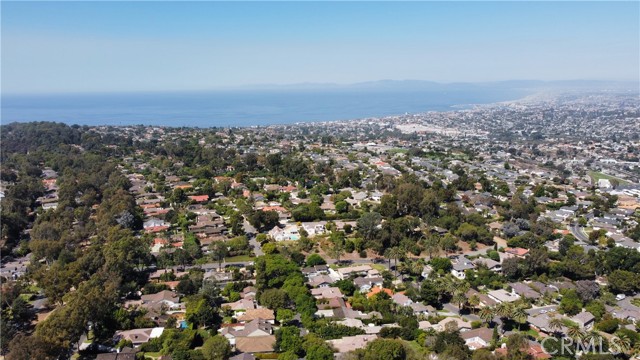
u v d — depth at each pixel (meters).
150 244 176.00
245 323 116.81
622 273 144.50
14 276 154.38
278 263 145.00
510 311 117.31
